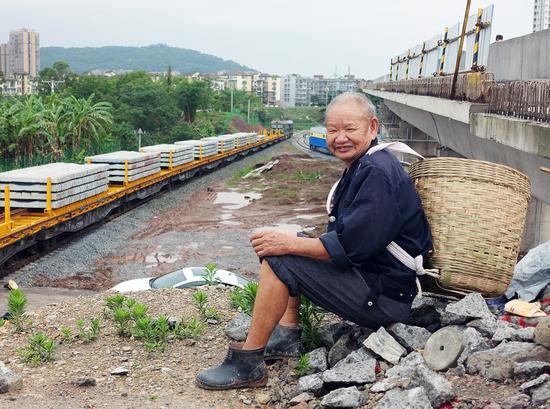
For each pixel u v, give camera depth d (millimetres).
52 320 5379
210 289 6309
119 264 19078
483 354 3475
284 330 4207
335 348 4027
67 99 48875
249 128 123562
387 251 3750
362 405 3326
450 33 22719
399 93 27188
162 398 3742
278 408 3604
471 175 3859
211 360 4363
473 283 3875
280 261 3676
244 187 41406
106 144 56625
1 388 3852
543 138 8906
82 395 3816
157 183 34188
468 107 13242
